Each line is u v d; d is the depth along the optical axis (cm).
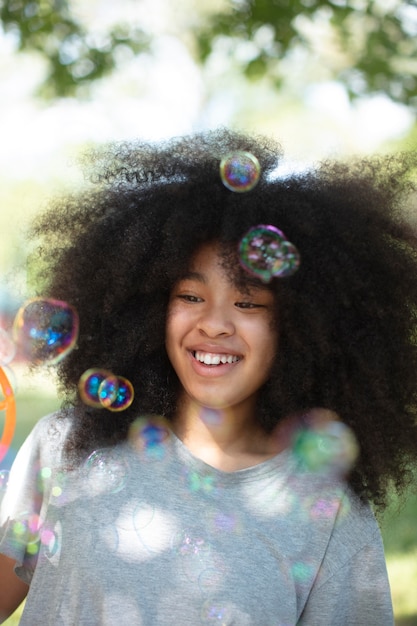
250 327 150
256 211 154
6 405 151
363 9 394
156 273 156
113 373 163
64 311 167
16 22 388
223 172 154
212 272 150
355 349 159
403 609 302
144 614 140
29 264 184
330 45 462
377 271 159
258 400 161
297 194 159
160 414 164
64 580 145
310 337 157
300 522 148
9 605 155
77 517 148
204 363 150
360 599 148
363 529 151
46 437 160
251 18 388
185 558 143
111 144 178
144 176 166
